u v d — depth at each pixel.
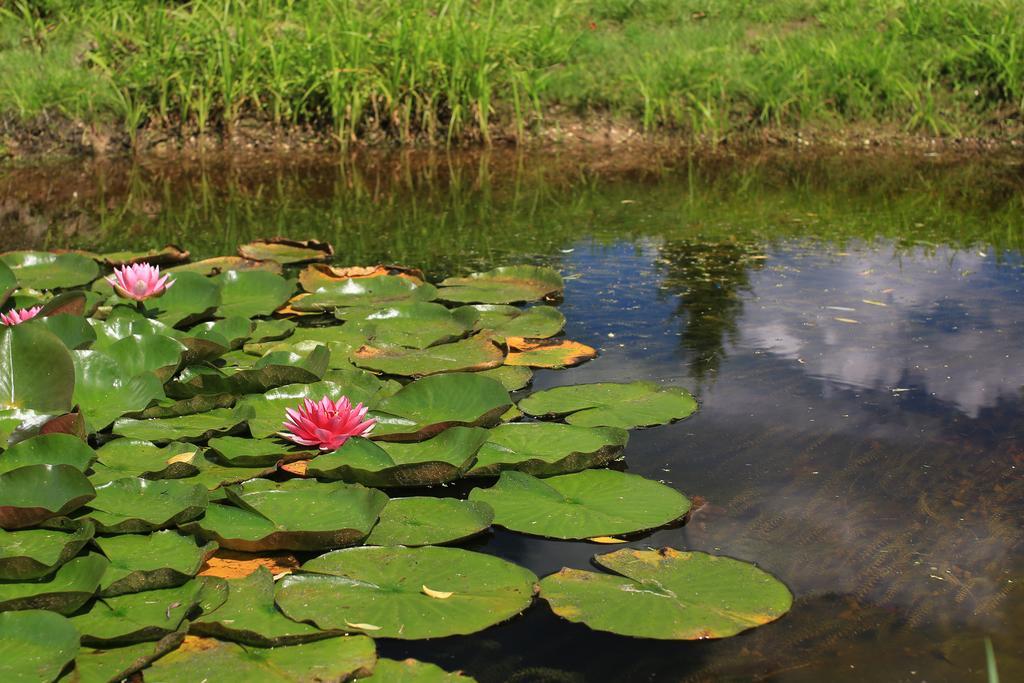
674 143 7.98
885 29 9.06
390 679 1.78
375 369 3.22
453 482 2.59
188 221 5.53
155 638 1.86
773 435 2.82
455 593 2.03
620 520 2.33
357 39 7.96
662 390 3.07
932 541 2.28
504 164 7.30
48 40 8.25
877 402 3.02
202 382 2.95
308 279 4.18
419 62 7.88
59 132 7.32
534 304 4.04
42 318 3.06
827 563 2.19
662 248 4.91
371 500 2.31
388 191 6.40
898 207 5.84
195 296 3.74
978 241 5.00
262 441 2.69
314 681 1.75
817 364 3.33
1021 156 7.39
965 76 8.20
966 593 2.08
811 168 7.08
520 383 3.15
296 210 5.84
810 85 8.18
